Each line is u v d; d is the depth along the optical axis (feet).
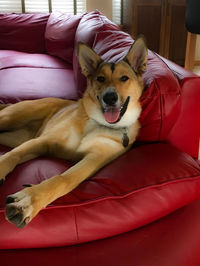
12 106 7.04
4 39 14.11
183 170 4.82
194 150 6.51
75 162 5.78
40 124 7.25
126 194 4.34
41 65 11.72
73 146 5.82
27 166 4.98
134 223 4.37
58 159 5.48
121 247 4.25
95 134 5.67
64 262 4.03
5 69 11.12
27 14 14.51
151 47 17.04
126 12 16.93
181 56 17.60
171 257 4.22
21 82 9.66
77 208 4.16
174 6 16.33
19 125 6.97
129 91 5.79
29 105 7.03
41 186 4.04
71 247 4.22
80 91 8.77
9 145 6.62
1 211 3.98
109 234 4.29
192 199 4.86
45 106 7.19
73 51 11.91
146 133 5.83
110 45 8.16
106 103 5.62
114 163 5.09
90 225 4.16
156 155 5.10
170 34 16.93
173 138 6.18
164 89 5.53
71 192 4.38
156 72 5.87
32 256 4.08
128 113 5.77
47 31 13.60
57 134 5.79
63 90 9.34
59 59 12.84
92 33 9.53
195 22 9.91
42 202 3.91
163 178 4.61
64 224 4.09
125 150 5.77
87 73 6.32
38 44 14.11
